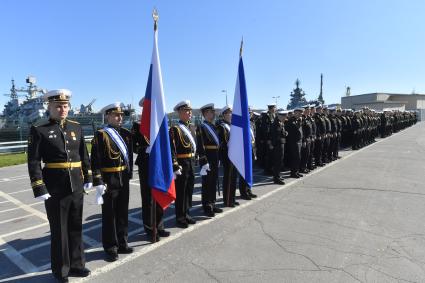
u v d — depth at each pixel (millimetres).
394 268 3670
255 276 3561
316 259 3932
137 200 7086
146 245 4500
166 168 4566
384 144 18172
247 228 5035
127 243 4344
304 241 4484
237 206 6250
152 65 4629
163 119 4598
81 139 3801
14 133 23984
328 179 8609
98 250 4402
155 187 4469
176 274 3652
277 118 8414
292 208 6027
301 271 3643
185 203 5246
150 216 4812
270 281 3443
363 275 3521
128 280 3547
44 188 3381
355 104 62000
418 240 4453
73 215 3664
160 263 3936
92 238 4863
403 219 5316
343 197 6730
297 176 8984
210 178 5711
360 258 3934
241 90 5996
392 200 6441
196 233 4898
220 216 5672
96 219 5797
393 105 56188
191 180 5352
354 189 7406
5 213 6324
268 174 9586
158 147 4527
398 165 10836
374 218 5379
